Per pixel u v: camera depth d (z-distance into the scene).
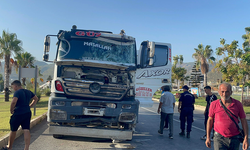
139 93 8.46
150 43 6.68
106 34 6.31
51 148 5.52
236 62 19.75
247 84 18.92
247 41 19.12
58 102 5.61
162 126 7.56
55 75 6.05
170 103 7.32
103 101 5.69
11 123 4.74
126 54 6.38
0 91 79.88
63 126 5.64
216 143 3.49
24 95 4.89
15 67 25.98
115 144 6.14
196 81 47.16
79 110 5.57
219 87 3.55
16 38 25.20
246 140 3.32
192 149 5.92
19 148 5.41
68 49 6.05
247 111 15.48
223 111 3.45
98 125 5.86
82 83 5.74
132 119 5.74
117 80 6.32
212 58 39.38
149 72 8.62
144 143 6.41
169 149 5.86
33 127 8.31
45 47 6.16
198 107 20.22
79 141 6.31
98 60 6.11
